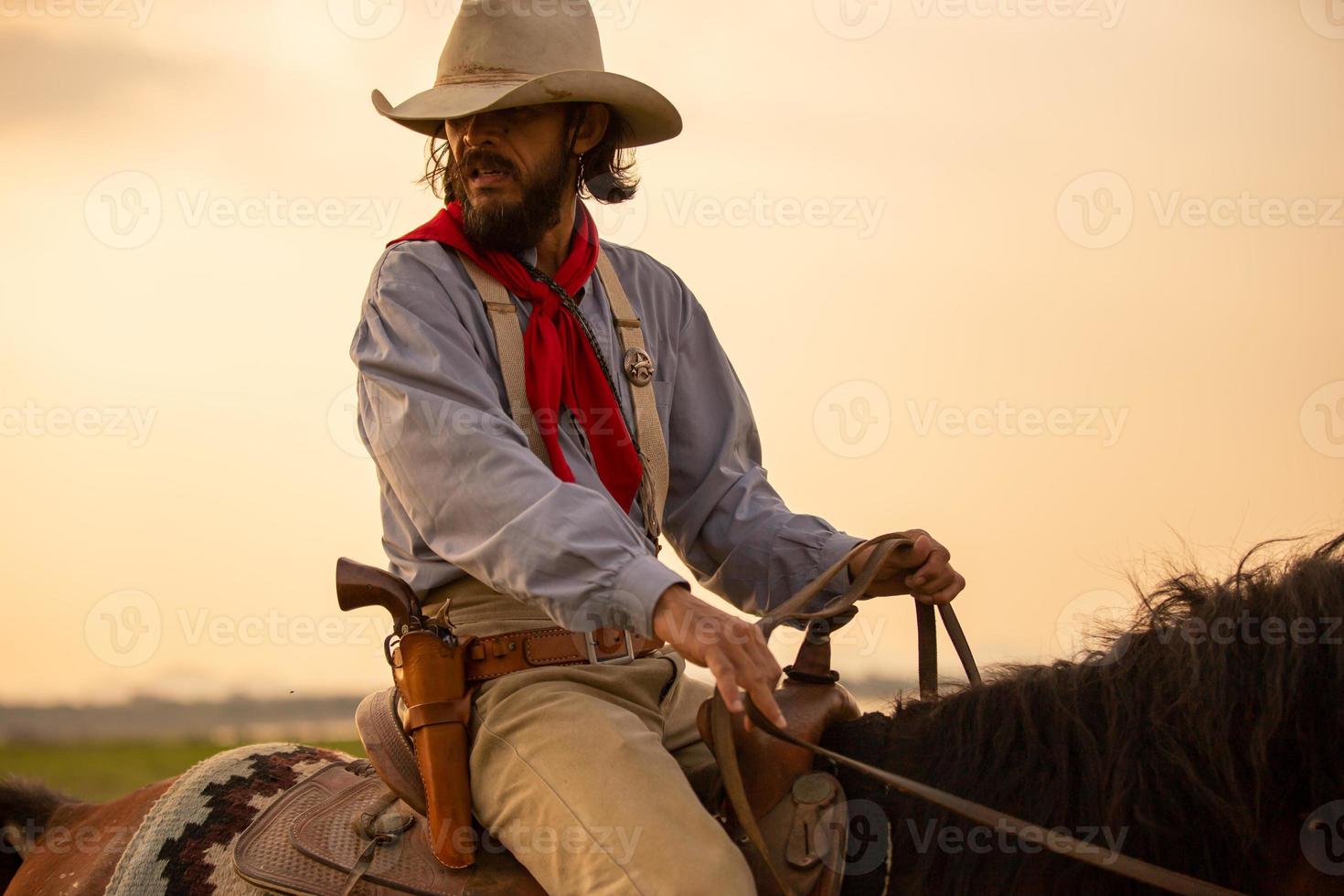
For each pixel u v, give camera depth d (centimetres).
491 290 218
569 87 213
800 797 185
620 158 253
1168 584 187
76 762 1027
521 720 195
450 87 221
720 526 237
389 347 206
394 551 214
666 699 214
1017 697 184
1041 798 175
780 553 229
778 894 181
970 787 179
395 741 206
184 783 226
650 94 225
